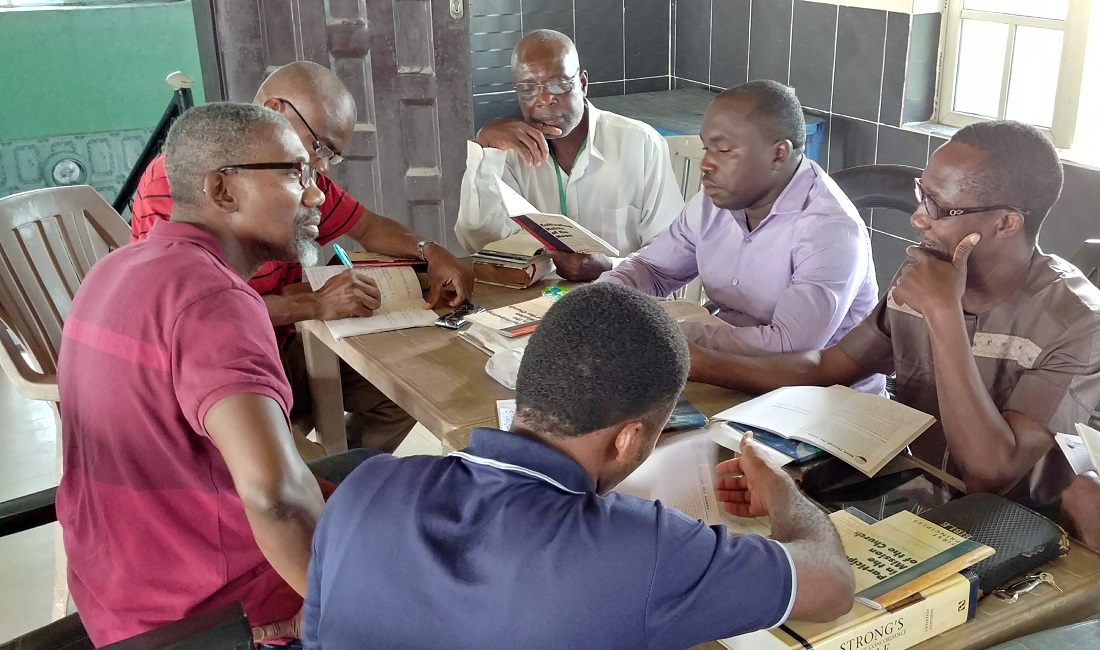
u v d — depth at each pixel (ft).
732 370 5.69
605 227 9.04
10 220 7.88
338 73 11.34
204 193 4.91
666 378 3.09
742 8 13.06
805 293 6.39
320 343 7.52
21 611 7.63
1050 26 10.09
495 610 2.92
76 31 20.92
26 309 7.84
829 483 4.55
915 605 3.45
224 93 11.25
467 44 11.60
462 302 7.15
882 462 4.61
